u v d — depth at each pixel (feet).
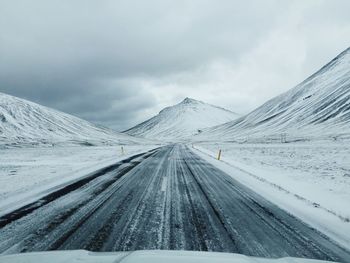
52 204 25.40
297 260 9.92
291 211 24.56
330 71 587.68
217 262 8.01
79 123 572.10
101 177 42.22
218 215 22.63
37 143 308.19
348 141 194.80
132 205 25.29
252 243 16.79
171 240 16.75
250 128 517.96
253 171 52.70
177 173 47.50
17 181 39.06
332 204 27.35
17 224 19.43
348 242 17.57
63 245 15.70
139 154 98.12
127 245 15.81
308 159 82.12
